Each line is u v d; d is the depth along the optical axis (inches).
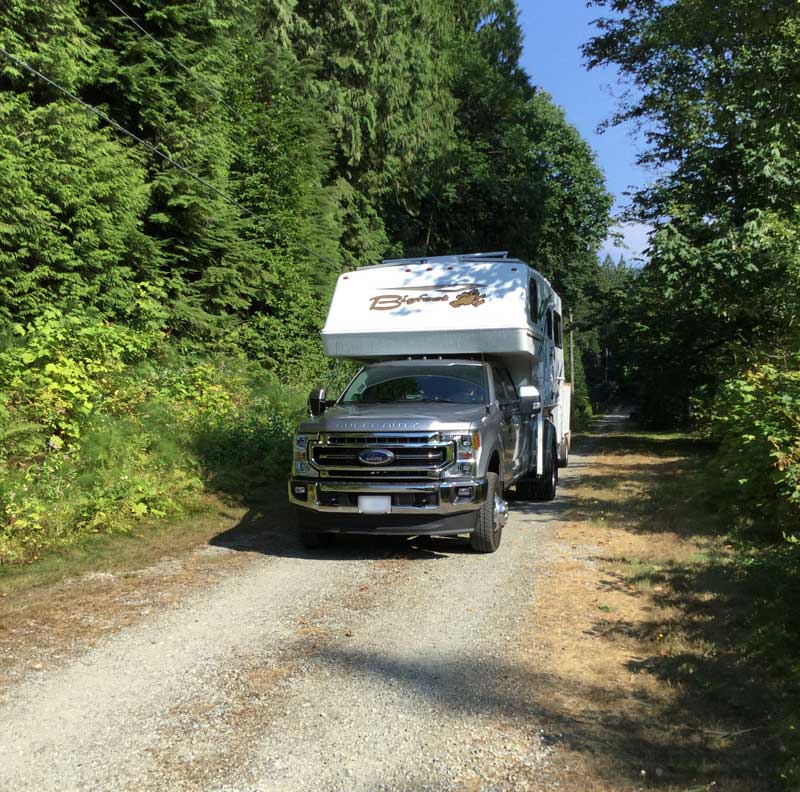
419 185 1170.6
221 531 350.3
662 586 263.6
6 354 383.6
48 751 147.3
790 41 510.3
